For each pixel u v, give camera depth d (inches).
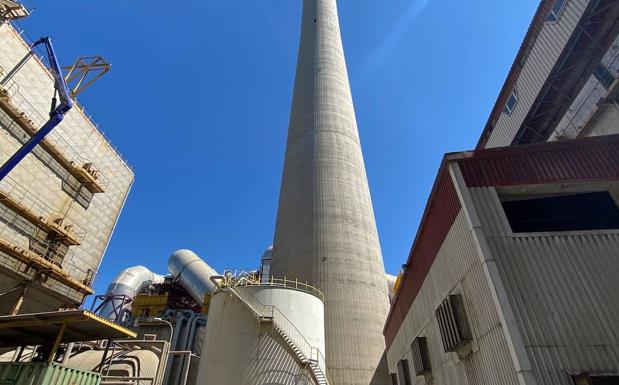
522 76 1032.8
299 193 1540.4
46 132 870.4
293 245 1408.7
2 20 1041.5
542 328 377.4
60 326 645.3
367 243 1433.3
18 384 550.6
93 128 1434.5
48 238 1171.9
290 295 921.5
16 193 1065.5
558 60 882.8
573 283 407.2
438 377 633.0
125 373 1058.1
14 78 1080.8
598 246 436.8
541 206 512.7
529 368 352.2
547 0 894.4
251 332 836.0
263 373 780.6
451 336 527.5
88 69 1406.3
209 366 835.4
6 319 637.9
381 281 1393.9
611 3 749.3
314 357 856.3
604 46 805.9
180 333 1839.3
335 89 1897.1
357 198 1535.4
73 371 613.6
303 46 2178.9
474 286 465.7
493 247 437.4
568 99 940.6
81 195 1343.5
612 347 364.5
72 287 1238.9
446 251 564.7
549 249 435.2
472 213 469.4
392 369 1094.4
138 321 1811.0
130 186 1648.6
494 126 1229.7
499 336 401.7
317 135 1697.8
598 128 844.6
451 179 525.3
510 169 515.5
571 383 344.5
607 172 505.7
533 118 1019.3
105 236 1450.5
